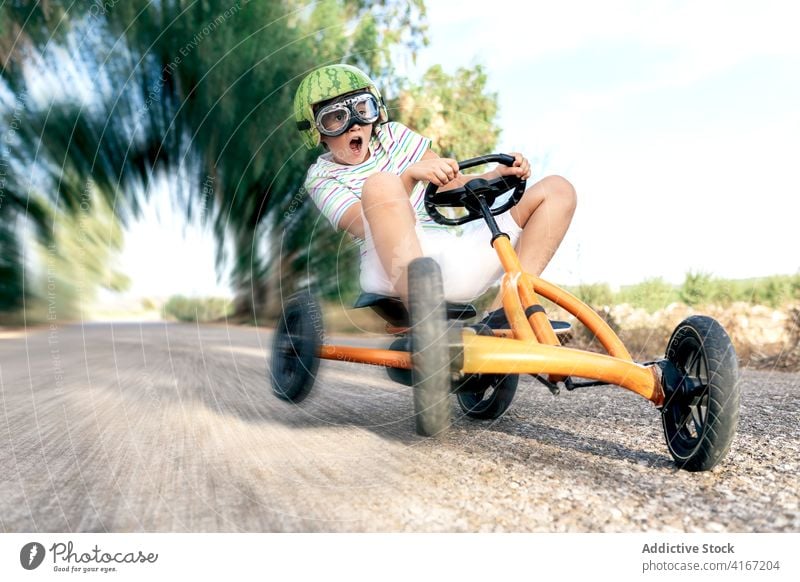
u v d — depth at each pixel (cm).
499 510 153
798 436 219
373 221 201
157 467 189
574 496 161
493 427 232
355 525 146
